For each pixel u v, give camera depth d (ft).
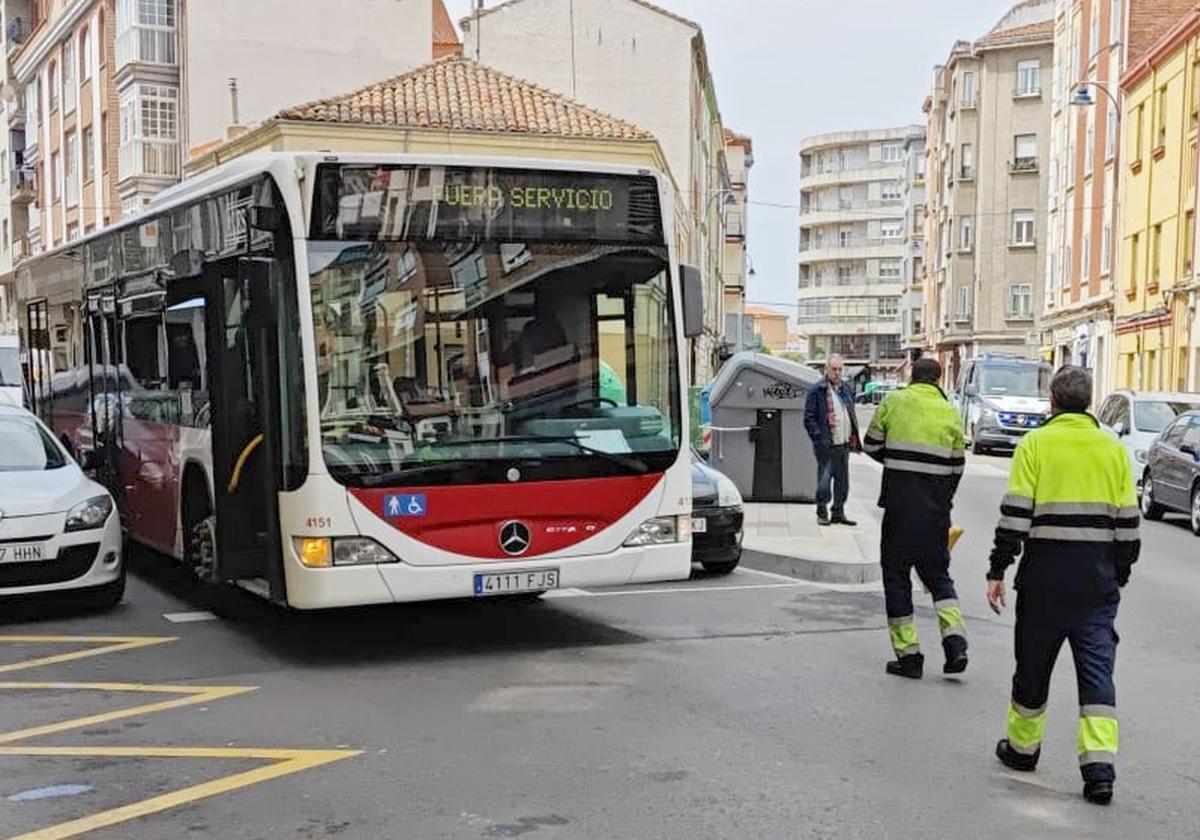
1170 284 112.16
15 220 184.85
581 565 26.94
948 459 25.45
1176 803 18.13
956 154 206.18
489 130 91.86
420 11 129.59
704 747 20.44
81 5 140.77
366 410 25.43
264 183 26.55
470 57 132.67
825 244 379.55
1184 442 56.54
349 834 16.49
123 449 38.14
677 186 125.80
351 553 25.09
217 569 28.53
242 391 28.12
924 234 258.78
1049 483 18.80
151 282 34.86
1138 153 123.44
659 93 133.49
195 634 29.89
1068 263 153.48
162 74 122.42
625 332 27.89
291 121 88.07
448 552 25.76
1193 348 104.58
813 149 378.32
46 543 30.40
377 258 25.81
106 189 137.49
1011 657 27.66
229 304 28.37
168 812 17.39
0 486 31.17
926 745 20.72
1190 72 107.76
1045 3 215.92
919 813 17.43
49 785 18.62
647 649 28.17
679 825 16.80
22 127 182.29
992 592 19.57
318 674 25.67
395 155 26.07
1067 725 22.24
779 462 55.52
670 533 28.09
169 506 33.83
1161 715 23.12
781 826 16.81
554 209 27.32
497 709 22.81
